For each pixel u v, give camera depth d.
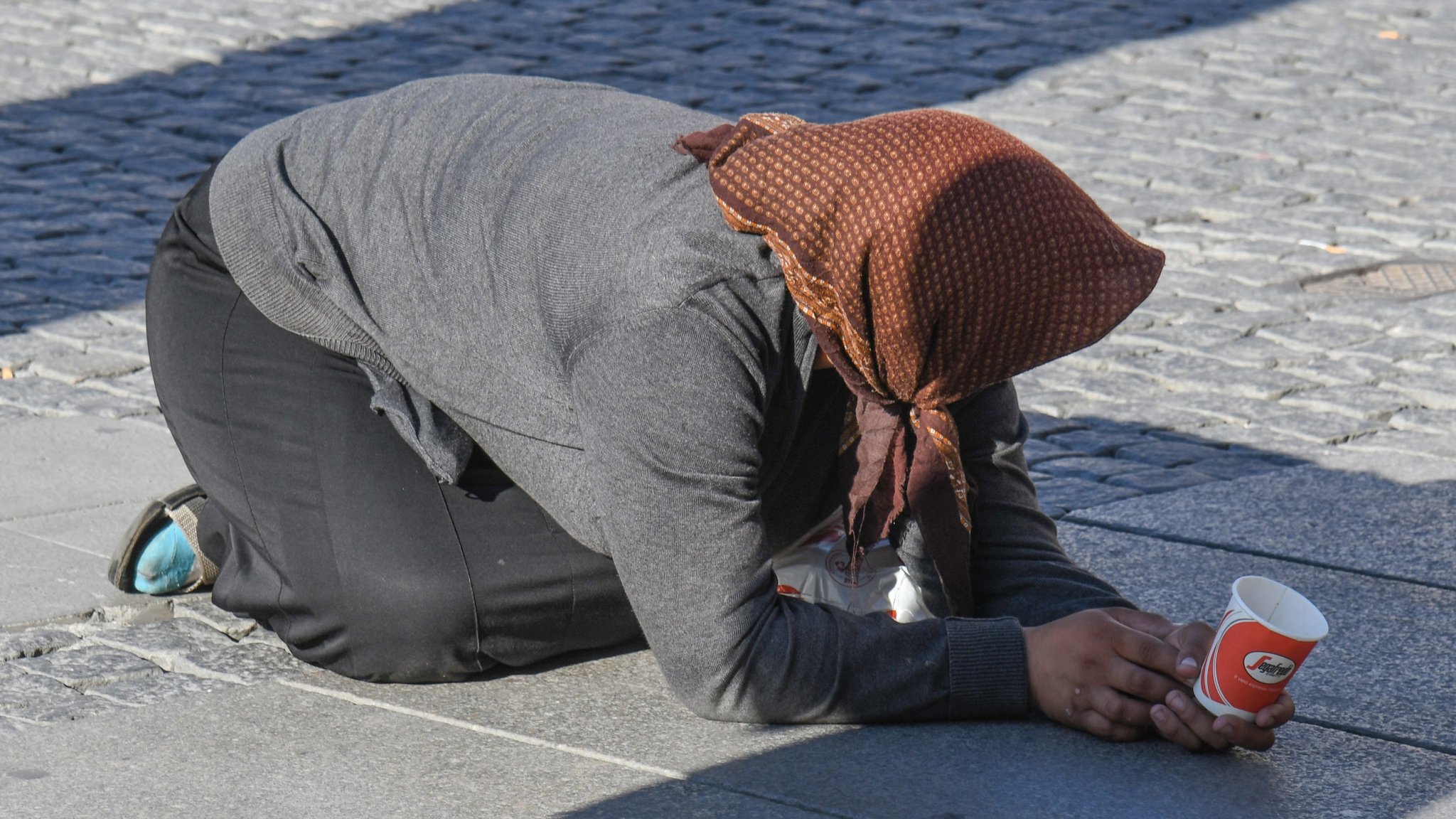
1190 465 7.79
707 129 4.83
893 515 4.87
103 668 5.56
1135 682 4.73
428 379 5.18
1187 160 13.46
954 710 4.92
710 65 16.27
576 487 5.01
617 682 5.44
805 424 5.04
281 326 5.55
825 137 4.37
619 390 4.43
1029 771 4.70
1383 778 4.69
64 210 12.01
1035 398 8.82
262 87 15.71
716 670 4.71
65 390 8.74
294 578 5.34
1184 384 8.99
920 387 4.56
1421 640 5.69
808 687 4.78
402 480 5.35
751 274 4.43
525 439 5.06
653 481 4.49
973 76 16.02
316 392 5.50
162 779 4.75
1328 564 6.42
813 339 4.59
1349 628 5.80
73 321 9.82
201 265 5.84
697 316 4.39
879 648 4.86
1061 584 5.19
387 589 5.21
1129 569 6.39
